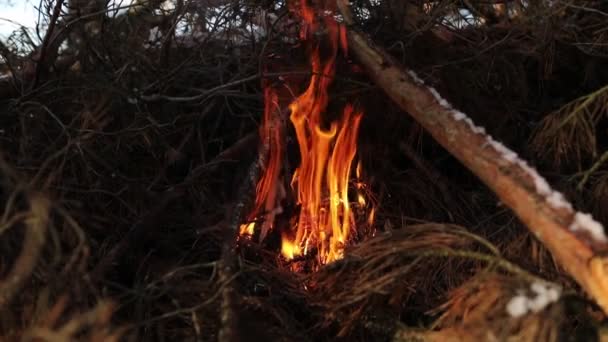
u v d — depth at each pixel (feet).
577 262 5.71
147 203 8.69
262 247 8.70
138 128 8.62
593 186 8.30
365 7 9.99
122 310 7.06
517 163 6.73
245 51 9.97
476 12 10.27
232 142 10.45
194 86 10.11
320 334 7.32
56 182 7.90
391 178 9.98
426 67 9.58
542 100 10.27
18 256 6.29
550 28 9.38
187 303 6.72
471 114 9.91
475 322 5.49
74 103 9.21
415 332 6.40
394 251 6.44
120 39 9.61
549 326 5.27
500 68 9.93
